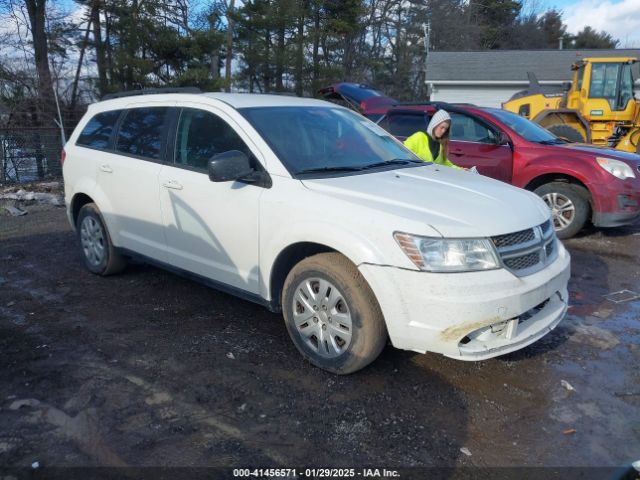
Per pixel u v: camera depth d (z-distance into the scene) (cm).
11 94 2064
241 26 3023
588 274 614
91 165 556
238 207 413
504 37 5206
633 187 716
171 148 481
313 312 381
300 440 312
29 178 1338
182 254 473
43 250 698
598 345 434
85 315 484
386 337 363
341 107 528
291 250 390
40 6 2267
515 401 355
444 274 326
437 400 354
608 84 1348
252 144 421
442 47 4131
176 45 2392
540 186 771
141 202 500
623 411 345
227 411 339
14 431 319
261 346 424
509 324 345
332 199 367
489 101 2648
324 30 3130
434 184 404
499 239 343
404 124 883
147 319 475
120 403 346
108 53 2467
